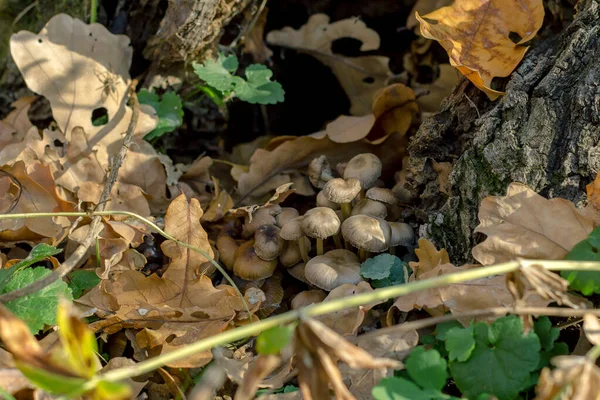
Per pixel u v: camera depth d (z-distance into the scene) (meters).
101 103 0.77
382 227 0.69
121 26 0.81
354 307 0.64
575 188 0.64
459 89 0.71
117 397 0.53
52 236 0.70
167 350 0.64
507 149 0.66
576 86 0.65
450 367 0.58
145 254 0.72
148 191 0.76
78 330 0.53
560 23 0.71
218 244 0.73
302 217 0.69
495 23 0.69
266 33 0.88
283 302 0.71
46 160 0.74
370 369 0.60
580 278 0.59
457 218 0.68
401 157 0.79
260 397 0.61
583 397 0.54
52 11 0.82
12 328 0.53
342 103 0.92
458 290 0.62
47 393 0.59
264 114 0.90
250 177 0.78
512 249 0.62
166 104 0.80
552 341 0.59
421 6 0.84
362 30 0.86
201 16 0.77
